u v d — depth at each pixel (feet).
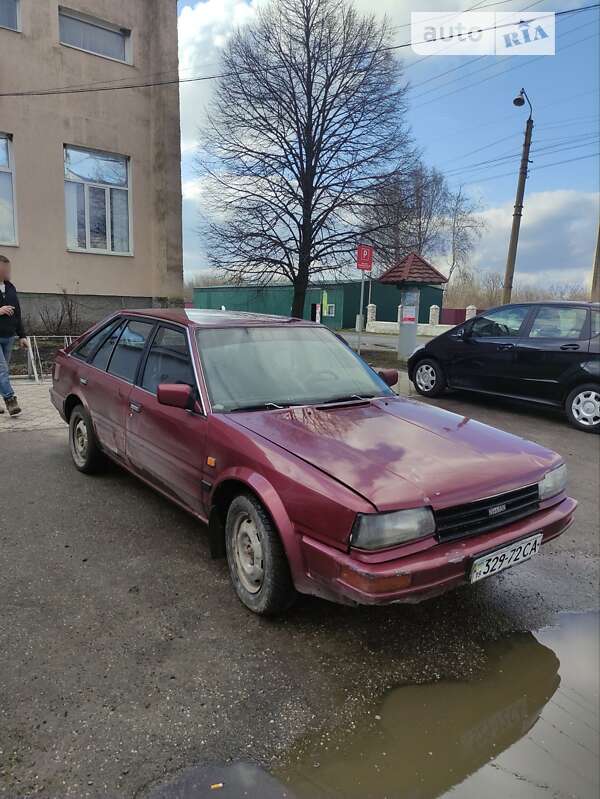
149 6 47.09
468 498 8.63
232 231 60.54
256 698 8.04
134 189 48.11
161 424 12.02
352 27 55.36
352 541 7.92
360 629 9.84
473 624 10.37
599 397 24.34
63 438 20.36
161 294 49.57
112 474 16.74
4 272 21.71
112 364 15.05
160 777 6.66
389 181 58.18
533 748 7.77
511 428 25.26
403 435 10.29
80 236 45.96
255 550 9.66
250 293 103.30
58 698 7.73
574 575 12.64
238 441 9.88
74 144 44.45
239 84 56.80
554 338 25.84
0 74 40.52
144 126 48.03
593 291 54.75
